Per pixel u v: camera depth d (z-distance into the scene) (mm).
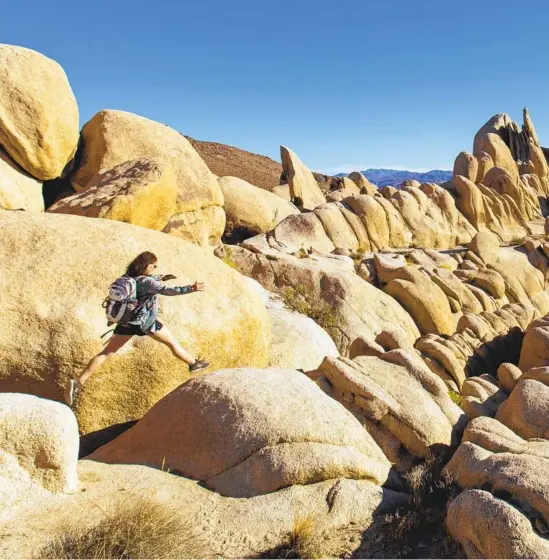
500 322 18516
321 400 6770
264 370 7168
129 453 6684
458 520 5227
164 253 8578
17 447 5363
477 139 47594
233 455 6066
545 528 4816
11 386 7152
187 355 6922
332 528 5555
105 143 15570
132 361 7586
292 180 34750
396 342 10625
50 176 14984
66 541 4812
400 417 7441
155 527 5027
